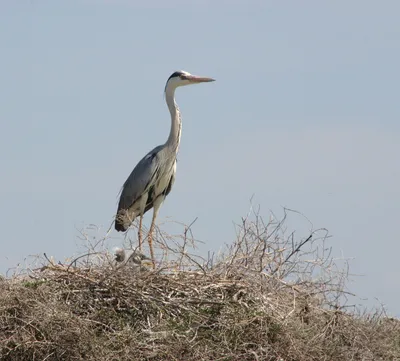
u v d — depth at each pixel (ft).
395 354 45.85
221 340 43.29
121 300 44.50
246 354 42.80
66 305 43.14
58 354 42.32
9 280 44.80
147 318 44.09
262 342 43.39
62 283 44.83
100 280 44.55
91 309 44.04
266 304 44.83
